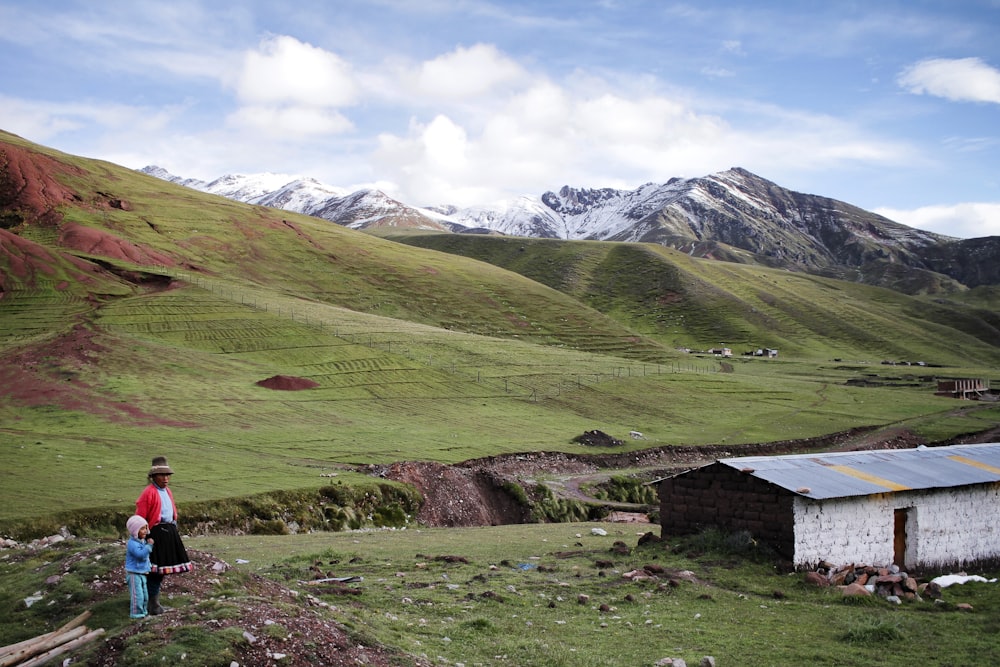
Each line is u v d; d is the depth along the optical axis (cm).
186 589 1745
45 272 13575
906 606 2548
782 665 1838
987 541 3522
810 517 3000
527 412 9975
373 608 2139
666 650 1912
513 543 3684
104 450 5850
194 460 5803
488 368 12138
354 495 5291
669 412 10944
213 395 8744
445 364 11969
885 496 3203
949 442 10400
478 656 1770
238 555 3081
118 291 13500
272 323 12712
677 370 14475
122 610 1644
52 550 2119
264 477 5381
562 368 12962
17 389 8150
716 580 2764
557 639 1967
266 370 10369
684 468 8075
